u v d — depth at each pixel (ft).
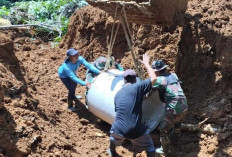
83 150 18.70
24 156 16.42
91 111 21.34
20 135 16.96
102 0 20.20
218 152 17.90
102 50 27.14
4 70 20.74
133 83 18.08
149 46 23.77
